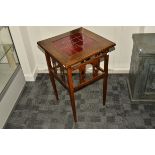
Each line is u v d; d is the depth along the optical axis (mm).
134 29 2291
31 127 2076
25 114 2230
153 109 2156
